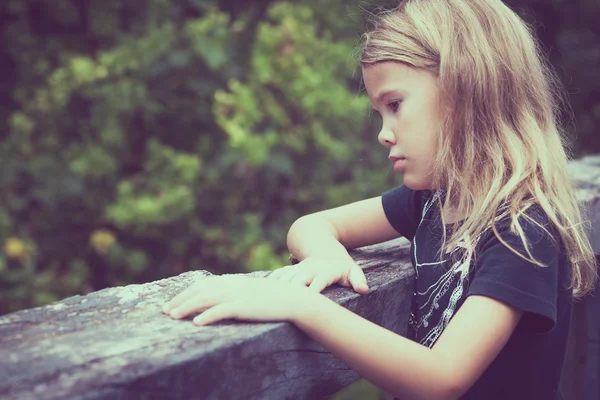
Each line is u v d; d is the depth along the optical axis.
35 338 0.81
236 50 3.63
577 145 4.41
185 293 0.91
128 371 0.72
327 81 3.46
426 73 1.08
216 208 3.44
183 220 3.34
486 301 0.95
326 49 3.61
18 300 3.25
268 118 3.45
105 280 3.58
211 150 3.54
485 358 0.94
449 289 1.08
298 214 3.46
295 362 0.91
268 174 3.31
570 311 1.12
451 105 1.08
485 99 1.09
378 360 0.90
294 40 3.50
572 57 4.48
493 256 0.99
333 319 0.90
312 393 0.96
